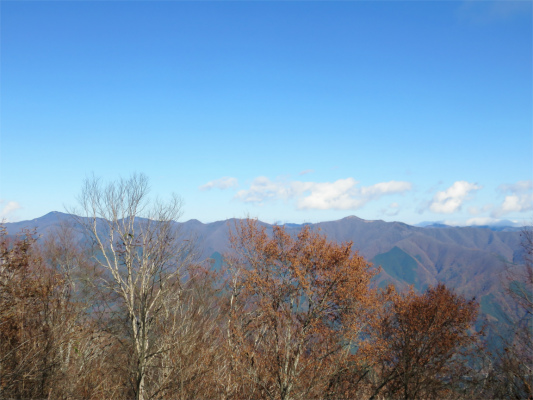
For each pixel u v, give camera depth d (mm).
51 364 15492
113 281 18688
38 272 17203
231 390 19500
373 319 22625
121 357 19281
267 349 20141
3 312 14469
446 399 19406
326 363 19781
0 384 13898
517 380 16422
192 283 20172
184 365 17781
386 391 21516
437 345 20438
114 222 19156
